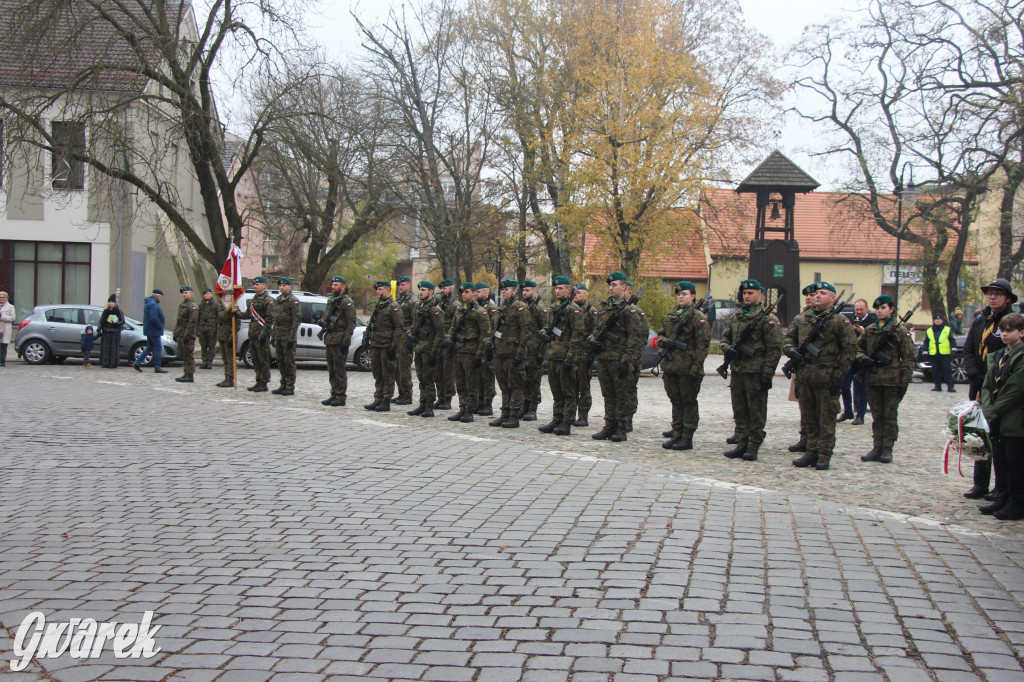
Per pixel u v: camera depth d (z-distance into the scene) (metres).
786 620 4.61
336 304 14.41
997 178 29.45
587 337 11.70
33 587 5.02
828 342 9.56
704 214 34.28
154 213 31.67
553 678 3.84
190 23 34.31
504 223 34.12
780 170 33.00
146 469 8.47
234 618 4.56
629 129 26.30
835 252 45.16
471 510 7.02
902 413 15.81
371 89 29.39
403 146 28.89
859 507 7.55
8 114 21.70
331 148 25.98
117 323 20.95
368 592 4.99
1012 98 25.47
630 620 4.57
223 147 24.98
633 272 28.73
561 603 4.83
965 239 30.75
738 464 9.77
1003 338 7.11
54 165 24.73
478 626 4.47
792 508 7.38
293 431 11.27
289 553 5.74
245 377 19.67
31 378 17.84
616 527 6.54
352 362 22.45
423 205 30.47
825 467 9.59
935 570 5.59
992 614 4.77
